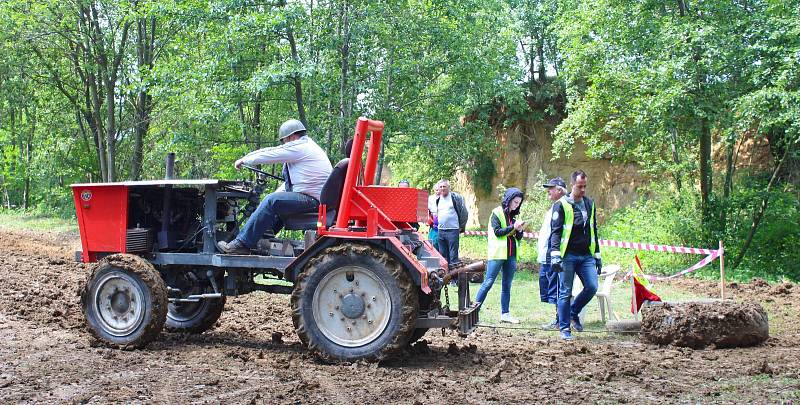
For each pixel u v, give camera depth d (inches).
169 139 802.8
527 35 1157.1
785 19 612.7
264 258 278.2
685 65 641.6
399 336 255.4
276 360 265.3
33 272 519.2
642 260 713.6
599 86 732.0
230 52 709.9
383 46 722.2
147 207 303.0
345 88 712.4
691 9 684.7
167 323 323.9
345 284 262.5
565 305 330.3
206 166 984.3
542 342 317.7
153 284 280.4
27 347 279.7
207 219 291.0
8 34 1087.6
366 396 218.8
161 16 712.4
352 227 275.1
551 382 239.8
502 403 212.7
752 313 308.8
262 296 440.1
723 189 783.7
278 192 284.4
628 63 692.7
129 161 1327.5
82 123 1412.4
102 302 286.2
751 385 236.4
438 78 796.0
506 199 370.3
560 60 1123.9
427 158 1129.4
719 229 716.7
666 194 813.9
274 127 833.5
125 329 281.7
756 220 707.4
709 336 303.7
